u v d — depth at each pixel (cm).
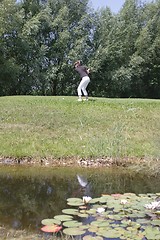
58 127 975
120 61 3428
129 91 3597
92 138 822
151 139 830
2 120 1042
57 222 370
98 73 3438
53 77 3181
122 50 3412
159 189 548
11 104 1362
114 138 789
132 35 3472
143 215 383
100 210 390
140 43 3431
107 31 3422
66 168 687
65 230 347
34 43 3159
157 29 3522
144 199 442
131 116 1160
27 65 3195
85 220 376
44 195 505
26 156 726
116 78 3325
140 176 636
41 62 3198
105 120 1084
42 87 3278
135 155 736
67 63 3303
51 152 741
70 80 3434
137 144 805
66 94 3494
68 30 3353
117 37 3403
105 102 1467
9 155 725
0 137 840
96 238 327
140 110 1278
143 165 692
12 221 396
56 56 3278
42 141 816
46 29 3306
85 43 3262
